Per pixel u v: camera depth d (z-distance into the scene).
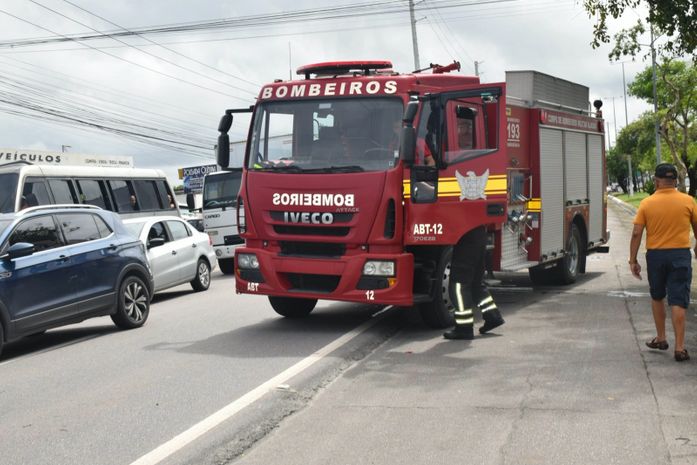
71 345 10.27
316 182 9.44
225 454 5.35
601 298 12.41
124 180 20.12
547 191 12.88
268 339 9.64
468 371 7.62
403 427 5.86
